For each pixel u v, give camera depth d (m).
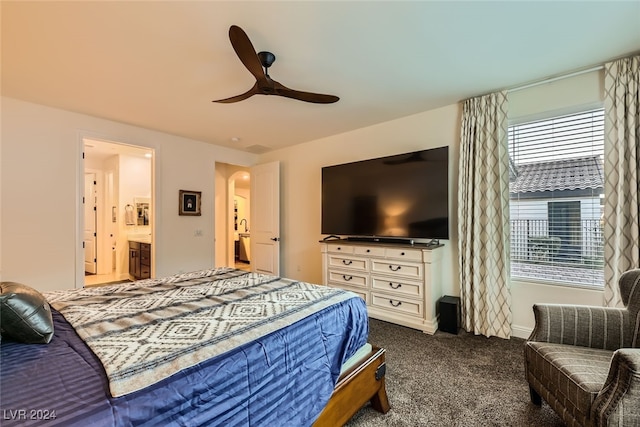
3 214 2.79
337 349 1.43
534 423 1.55
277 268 4.67
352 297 1.73
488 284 2.73
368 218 3.46
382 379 1.68
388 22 1.77
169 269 4.01
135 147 3.76
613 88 2.22
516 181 2.80
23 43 1.93
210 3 1.59
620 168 2.16
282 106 3.07
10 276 2.82
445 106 3.13
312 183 4.45
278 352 1.14
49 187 3.04
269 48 2.04
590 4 1.62
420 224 3.05
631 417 1.04
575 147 2.51
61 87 2.59
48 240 3.03
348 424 1.56
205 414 0.87
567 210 2.53
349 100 2.95
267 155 5.11
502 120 2.71
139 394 0.78
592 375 1.27
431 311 2.84
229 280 2.05
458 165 3.03
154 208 3.88
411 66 2.30
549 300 2.57
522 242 2.75
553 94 2.54
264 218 4.90
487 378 2.00
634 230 2.11
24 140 2.89
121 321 1.24
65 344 1.03
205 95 2.78
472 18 1.74
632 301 1.55
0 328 0.99
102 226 5.71
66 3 1.57
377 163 3.39
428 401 1.75
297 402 1.16
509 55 2.15
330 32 1.86
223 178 5.91
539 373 1.54
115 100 2.88
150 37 1.88
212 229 4.53
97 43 1.94
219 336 1.10
